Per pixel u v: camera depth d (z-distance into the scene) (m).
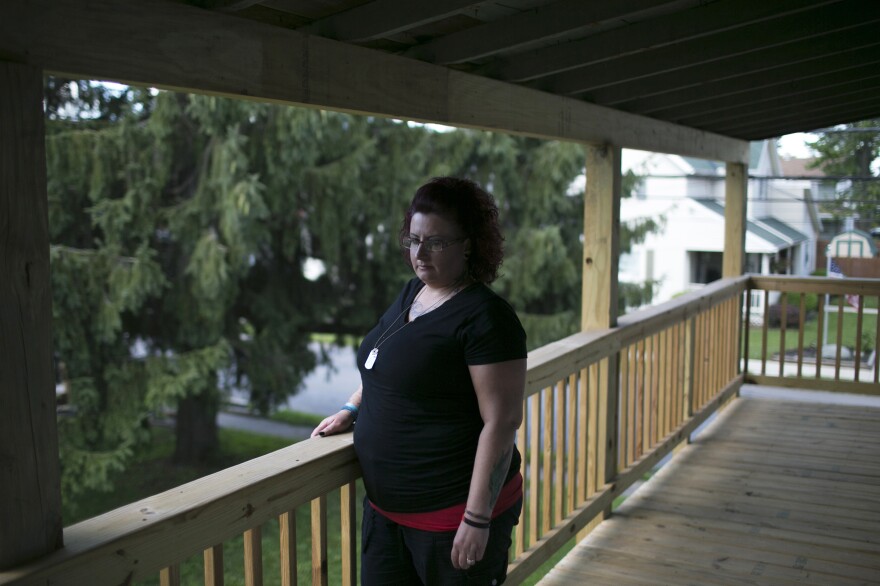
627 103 3.78
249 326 10.84
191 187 9.70
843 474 4.03
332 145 9.95
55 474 1.41
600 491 3.43
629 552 3.15
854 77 3.78
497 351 1.66
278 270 10.61
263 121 9.39
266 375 10.09
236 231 8.80
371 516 1.91
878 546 3.18
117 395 8.98
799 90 3.90
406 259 1.83
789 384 5.81
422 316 1.75
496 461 1.66
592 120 3.47
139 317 9.68
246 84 1.88
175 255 9.85
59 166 8.45
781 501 3.67
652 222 11.36
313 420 13.24
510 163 10.70
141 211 8.74
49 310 1.41
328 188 9.71
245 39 1.88
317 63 2.09
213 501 1.59
